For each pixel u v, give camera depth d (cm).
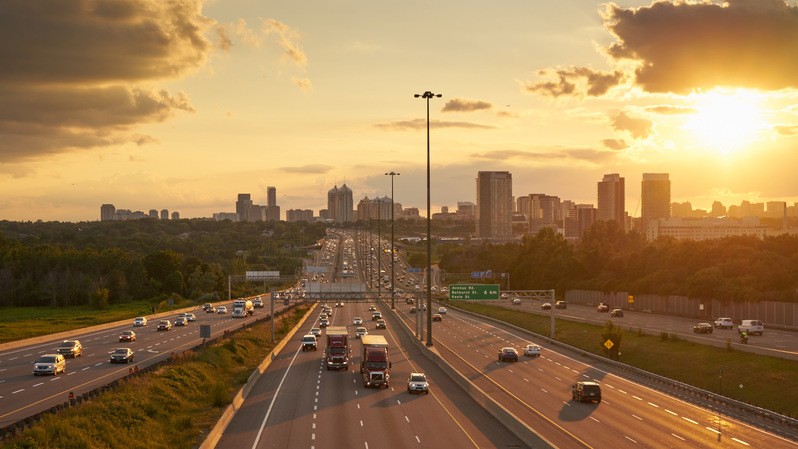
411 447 5481
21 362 9606
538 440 5269
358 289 13750
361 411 6931
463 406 7244
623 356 11250
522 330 15425
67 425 5109
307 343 12181
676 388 8381
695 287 16325
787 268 16462
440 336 14475
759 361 8900
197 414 6675
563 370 10012
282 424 6309
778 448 5478
